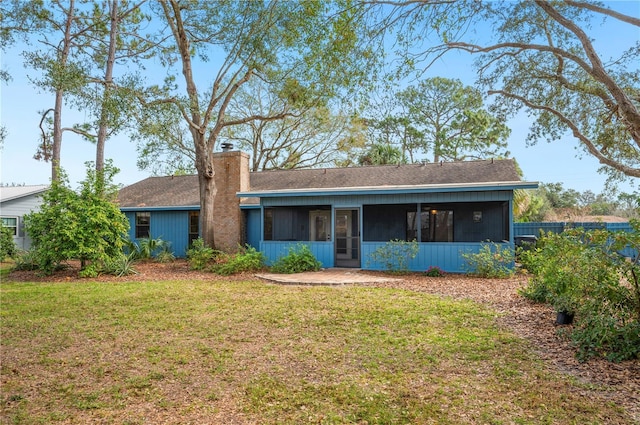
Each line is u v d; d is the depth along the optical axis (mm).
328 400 3820
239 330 6258
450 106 29781
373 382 4227
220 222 17328
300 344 5535
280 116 16703
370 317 6898
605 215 28328
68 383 4309
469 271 12203
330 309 7551
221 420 3480
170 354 5180
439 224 15164
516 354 5027
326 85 9227
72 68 13219
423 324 6434
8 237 17031
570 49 11562
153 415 3586
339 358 4969
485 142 29859
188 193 19547
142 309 7781
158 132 14070
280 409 3666
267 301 8398
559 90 13414
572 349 5156
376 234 15781
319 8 7242
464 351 5156
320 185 16859
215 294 9344
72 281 11930
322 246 14125
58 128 18031
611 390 3961
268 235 17328
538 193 35094
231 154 17344
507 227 14406
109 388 4172
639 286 4926
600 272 5047
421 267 12797
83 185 13125
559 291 5934
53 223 12859
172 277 12742
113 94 13266
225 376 4453
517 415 3482
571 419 3404
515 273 11773
